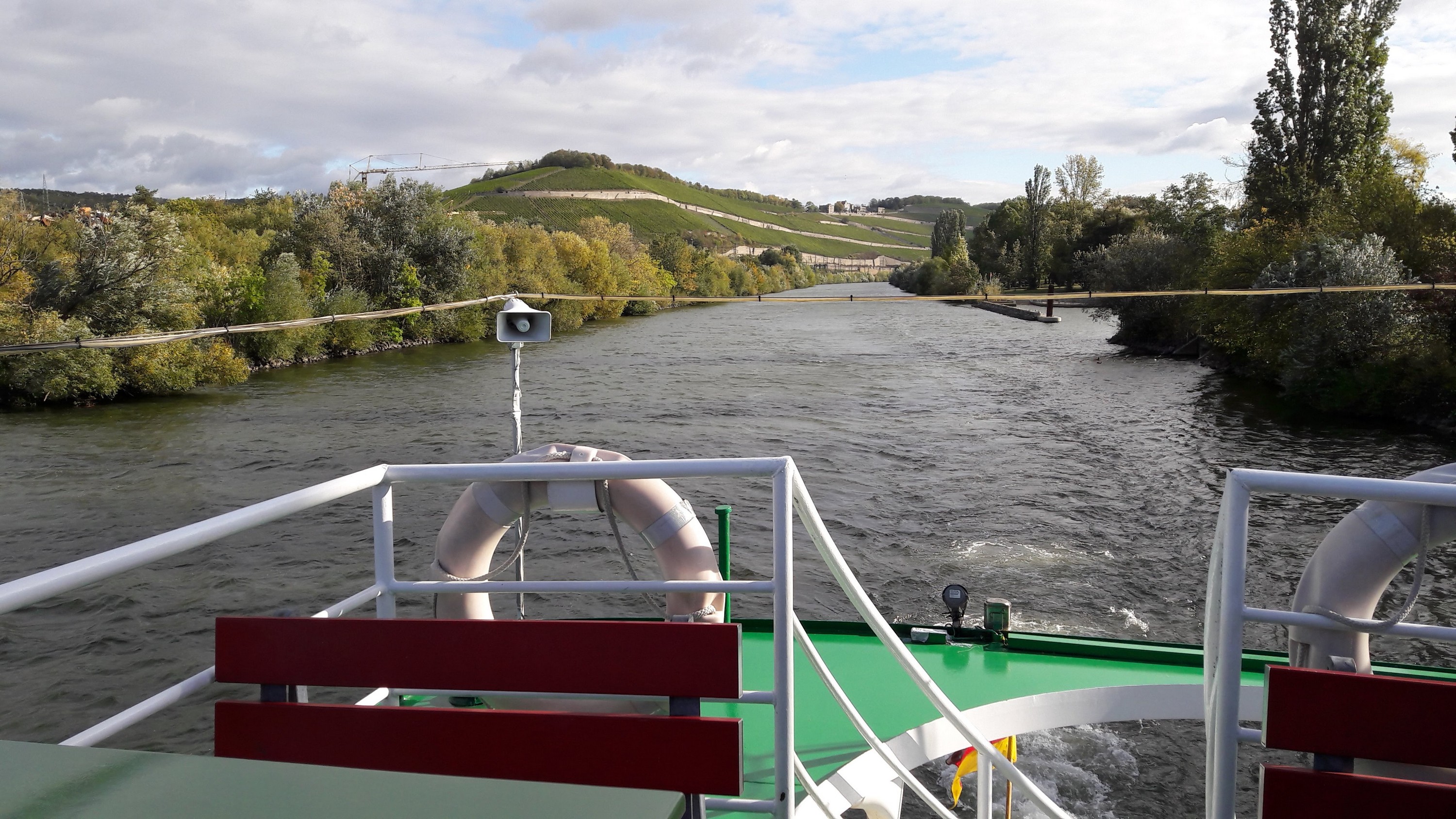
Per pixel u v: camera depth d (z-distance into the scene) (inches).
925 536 474.6
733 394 978.7
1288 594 395.5
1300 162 1315.2
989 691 146.3
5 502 546.6
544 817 27.2
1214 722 70.6
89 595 397.1
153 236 1056.2
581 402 924.6
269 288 1258.6
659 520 105.0
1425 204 996.6
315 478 610.9
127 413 863.1
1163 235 1621.6
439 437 741.9
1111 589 399.9
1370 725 65.1
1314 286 883.4
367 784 28.8
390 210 1648.6
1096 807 250.4
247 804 27.9
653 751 67.5
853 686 145.9
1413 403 783.7
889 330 2021.4
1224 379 1081.4
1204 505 530.3
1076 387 1033.5
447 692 72.9
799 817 114.1
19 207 1064.2
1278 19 1327.5
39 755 30.9
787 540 70.1
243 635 74.7
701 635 70.2
